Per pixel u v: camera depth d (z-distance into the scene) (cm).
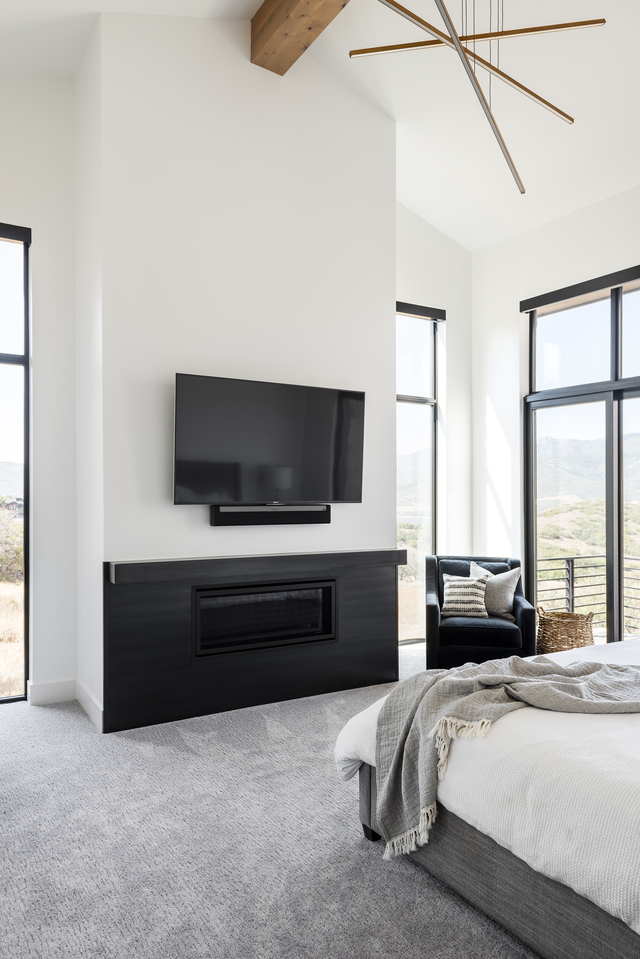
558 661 270
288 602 396
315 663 404
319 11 347
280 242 406
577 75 387
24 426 403
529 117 429
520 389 546
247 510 382
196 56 379
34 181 394
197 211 377
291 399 394
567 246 507
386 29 388
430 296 570
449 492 580
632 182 455
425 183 524
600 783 161
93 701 361
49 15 346
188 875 215
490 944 183
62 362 400
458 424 585
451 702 212
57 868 219
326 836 240
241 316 391
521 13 354
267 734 338
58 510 399
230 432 372
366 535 437
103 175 349
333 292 427
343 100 434
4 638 398
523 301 543
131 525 353
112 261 351
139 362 357
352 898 203
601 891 149
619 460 479
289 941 184
